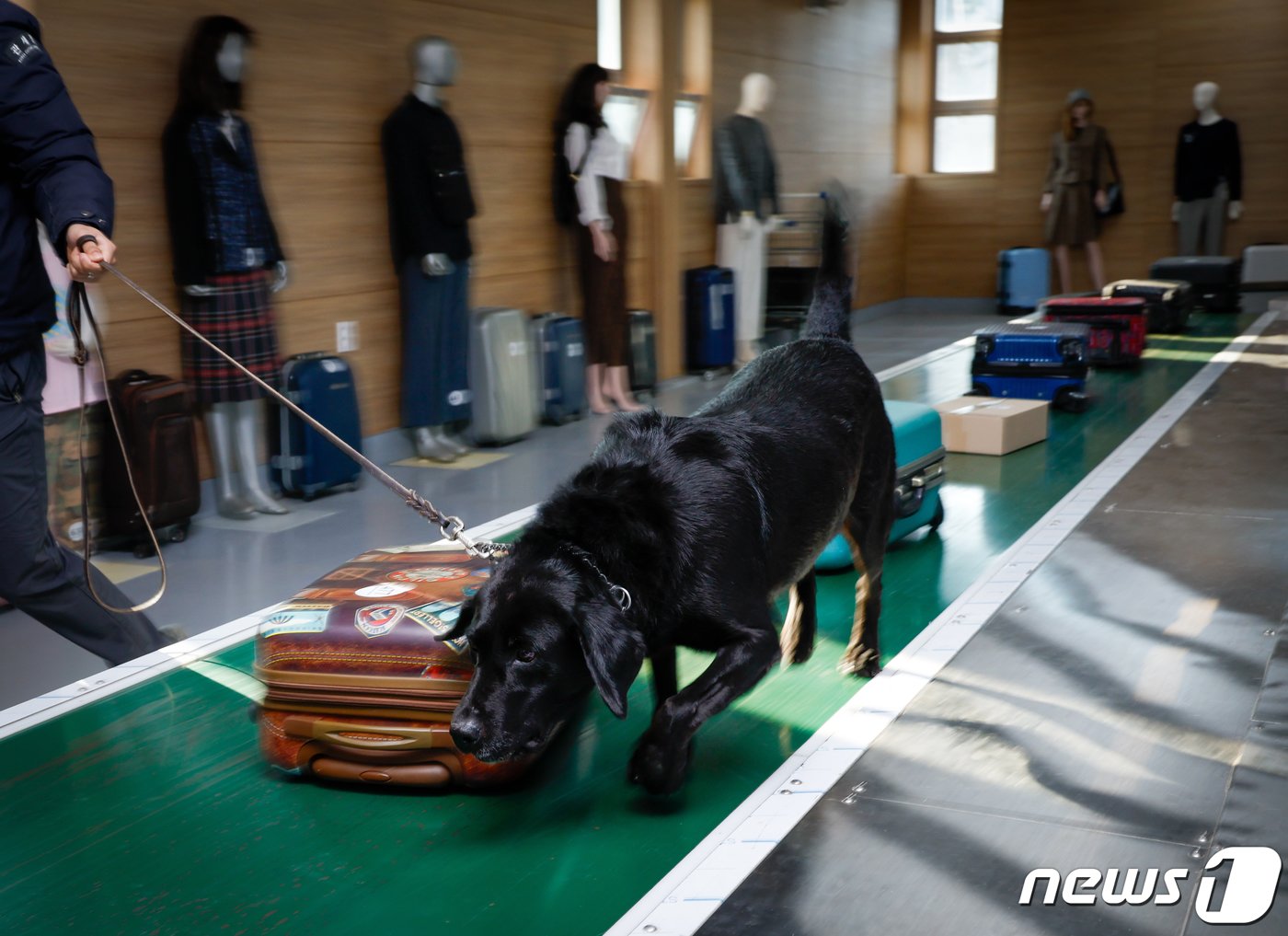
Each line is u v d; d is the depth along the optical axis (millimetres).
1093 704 2619
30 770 2547
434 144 5395
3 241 2564
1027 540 3990
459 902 1998
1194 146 11305
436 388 5715
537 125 6637
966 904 1867
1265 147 11375
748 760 2523
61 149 2514
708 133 8305
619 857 2137
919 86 12172
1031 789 2244
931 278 12562
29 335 2670
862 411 2744
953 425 5434
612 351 6820
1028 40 11945
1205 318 10156
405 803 2377
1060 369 6293
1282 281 11172
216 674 3088
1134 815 2119
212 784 2473
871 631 2951
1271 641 2932
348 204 5504
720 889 1959
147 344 4574
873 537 2875
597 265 6664
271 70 5027
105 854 2189
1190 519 4102
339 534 4496
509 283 6512
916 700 2695
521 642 1985
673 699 2178
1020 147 12109
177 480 4301
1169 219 11750
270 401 4949
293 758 2457
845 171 10883
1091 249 11750
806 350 2801
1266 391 6551
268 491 4957
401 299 5641
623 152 6629
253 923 1948
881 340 10070
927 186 12438
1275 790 2186
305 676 2387
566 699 2070
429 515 2363
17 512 2744
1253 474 4711
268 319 4762
